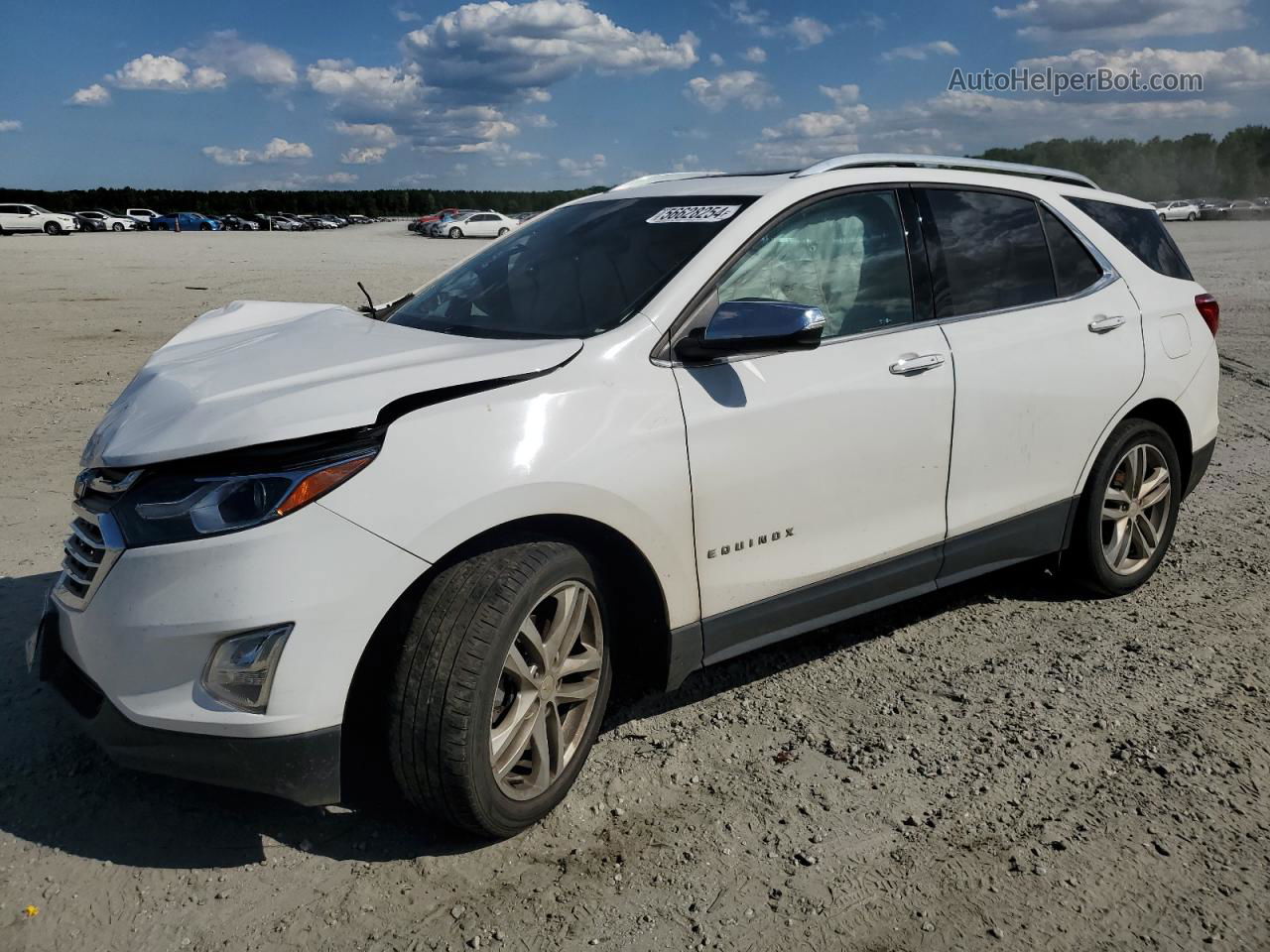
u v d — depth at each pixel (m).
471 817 2.68
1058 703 3.64
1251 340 12.42
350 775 3.11
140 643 2.49
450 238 50.50
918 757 3.29
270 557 2.44
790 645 4.14
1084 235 4.41
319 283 19.86
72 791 3.00
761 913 2.56
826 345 3.45
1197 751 3.34
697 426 3.07
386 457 2.57
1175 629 4.30
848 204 3.67
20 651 3.87
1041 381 4.02
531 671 2.80
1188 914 2.57
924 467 3.69
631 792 3.08
